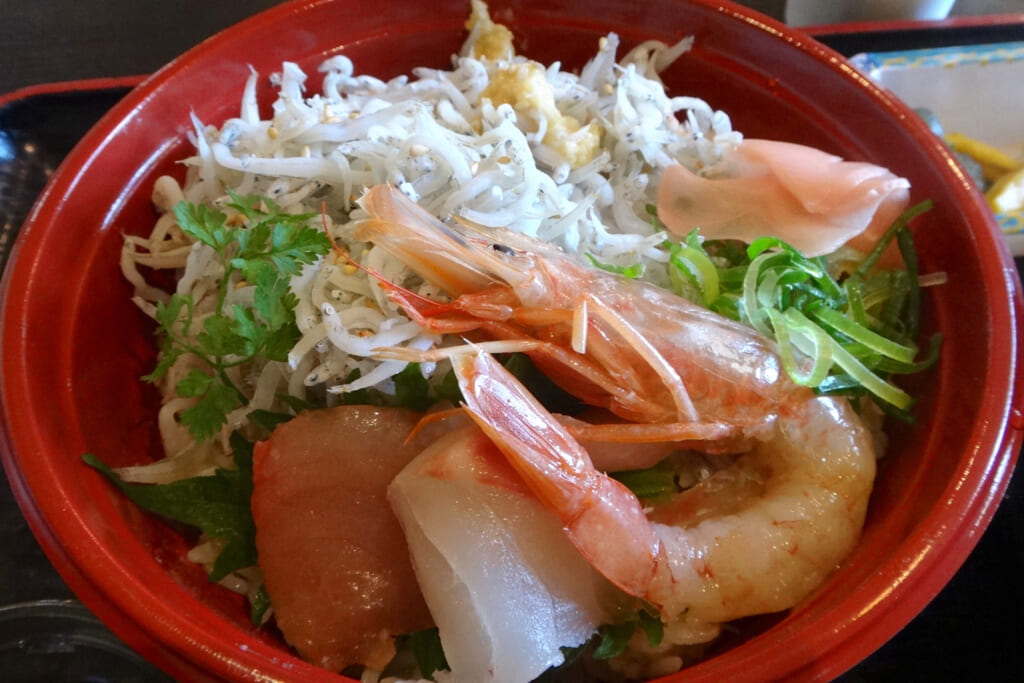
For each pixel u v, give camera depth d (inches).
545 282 5.9
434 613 5.2
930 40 9.2
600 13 8.2
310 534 5.6
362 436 5.8
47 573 6.5
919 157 7.0
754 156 7.2
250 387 6.7
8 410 5.4
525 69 7.4
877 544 5.6
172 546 6.0
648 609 5.6
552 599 5.3
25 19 9.5
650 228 7.3
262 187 7.1
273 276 6.0
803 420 6.0
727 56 8.0
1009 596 6.4
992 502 5.3
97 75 9.1
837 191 6.7
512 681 5.1
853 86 7.4
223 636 4.8
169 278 7.3
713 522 5.8
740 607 5.5
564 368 6.1
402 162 6.6
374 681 5.5
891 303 6.8
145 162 7.1
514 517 5.3
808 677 4.8
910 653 6.2
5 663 6.2
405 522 5.4
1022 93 9.4
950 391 6.1
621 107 7.6
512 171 6.6
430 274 5.9
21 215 7.4
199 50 7.3
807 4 9.8
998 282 6.1
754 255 6.6
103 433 6.1
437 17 8.1
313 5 7.6
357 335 6.1
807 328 6.2
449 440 5.5
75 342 6.2
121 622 4.9
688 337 6.1
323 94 7.9
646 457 6.1
